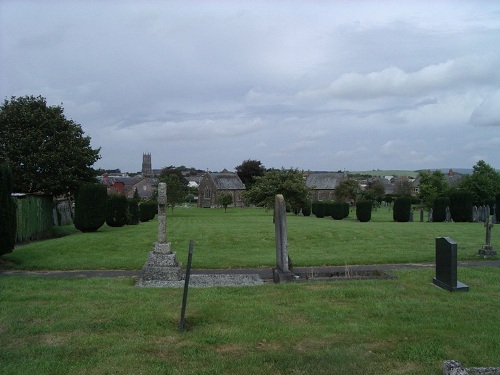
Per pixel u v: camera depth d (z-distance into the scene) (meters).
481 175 56.41
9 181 14.25
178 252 16.81
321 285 10.06
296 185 44.78
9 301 8.52
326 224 30.89
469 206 35.50
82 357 5.67
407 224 31.30
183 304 6.73
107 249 17.47
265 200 45.41
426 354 5.83
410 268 13.19
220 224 31.84
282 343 6.26
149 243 18.92
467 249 16.92
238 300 8.60
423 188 62.94
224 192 84.81
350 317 7.49
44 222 28.98
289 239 20.47
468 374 4.64
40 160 31.86
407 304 8.27
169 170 115.81
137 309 7.84
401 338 6.45
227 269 13.87
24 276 12.09
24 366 5.34
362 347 6.10
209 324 7.06
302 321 7.26
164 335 6.53
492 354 5.84
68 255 15.97
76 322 7.06
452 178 89.12
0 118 32.88
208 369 5.32
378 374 5.25
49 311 7.70
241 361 5.57
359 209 38.75
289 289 9.61
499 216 35.03
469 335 6.56
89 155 34.91
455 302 8.49
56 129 34.31
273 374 5.23
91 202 25.50
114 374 5.18
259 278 12.26
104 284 10.66
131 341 6.24
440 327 6.93
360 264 14.32
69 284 10.48
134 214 36.12
